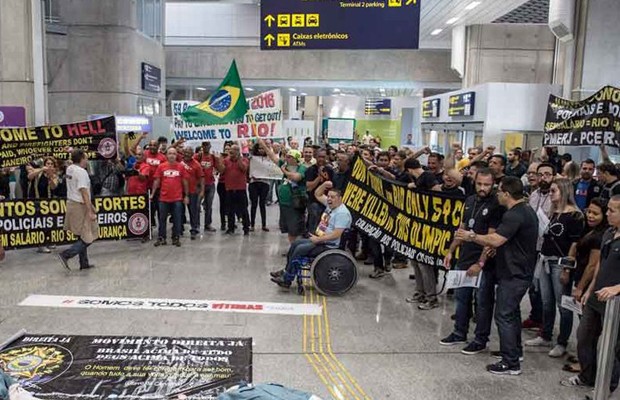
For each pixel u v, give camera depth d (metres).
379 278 8.41
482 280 5.54
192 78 29.02
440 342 5.92
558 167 10.36
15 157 9.38
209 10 30.12
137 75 20.36
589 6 14.68
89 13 19.17
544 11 21.80
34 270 8.36
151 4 22.81
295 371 5.15
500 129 15.66
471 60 23.89
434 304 7.07
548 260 5.62
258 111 10.45
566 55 15.61
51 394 4.54
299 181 9.32
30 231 9.25
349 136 23.81
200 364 5.18
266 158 11.66
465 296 5.83
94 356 5.29
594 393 4.36
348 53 28.52
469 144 17.69
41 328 6.00
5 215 8.98
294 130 22.17
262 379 4.97
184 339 5.77
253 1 29.44
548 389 4.89
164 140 11.77
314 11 10.74
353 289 7.80
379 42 10.67
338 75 28.70
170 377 4.90
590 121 8.73
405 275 8.66
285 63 28.72
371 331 6.22
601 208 4.90
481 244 5.11
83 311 6.58
